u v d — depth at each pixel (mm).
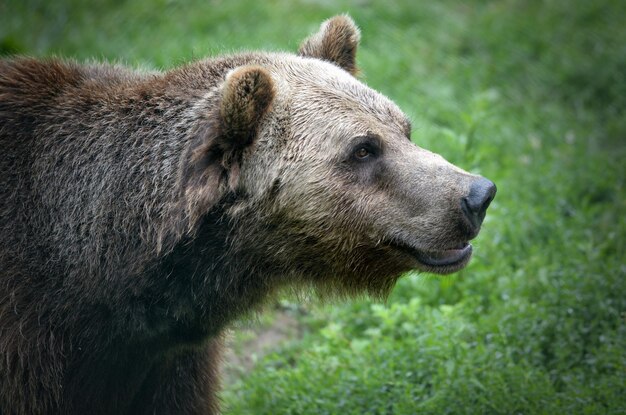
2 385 9570
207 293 10055
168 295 9867
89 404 10094
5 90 10141
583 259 14312
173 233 9625
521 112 20234
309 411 12141
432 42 22312
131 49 21844
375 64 21094
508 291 14141
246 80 9328
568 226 15781
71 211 9781
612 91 20750
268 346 14586
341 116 10094
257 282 10398
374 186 10086
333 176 9992
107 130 10055
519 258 15344
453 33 22609
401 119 10531
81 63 11273
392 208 10039
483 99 18438
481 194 9859
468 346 12750
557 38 22625
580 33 22766
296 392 12609
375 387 12367
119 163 9930
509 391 11742
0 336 9484
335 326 14070
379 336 13727
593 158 17641
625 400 11219
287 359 14297
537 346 12711
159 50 21547
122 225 9766
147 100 10180
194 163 9562
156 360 10375
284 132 9969
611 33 22719
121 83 10586
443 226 9922
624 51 21703
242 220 9914
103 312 9727
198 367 10984
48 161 9906
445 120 19672
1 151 9852
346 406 12109
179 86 10219
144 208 9766
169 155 9859
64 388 9773
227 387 13742
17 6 23641
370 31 22531
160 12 23500
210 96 9945
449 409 11617
